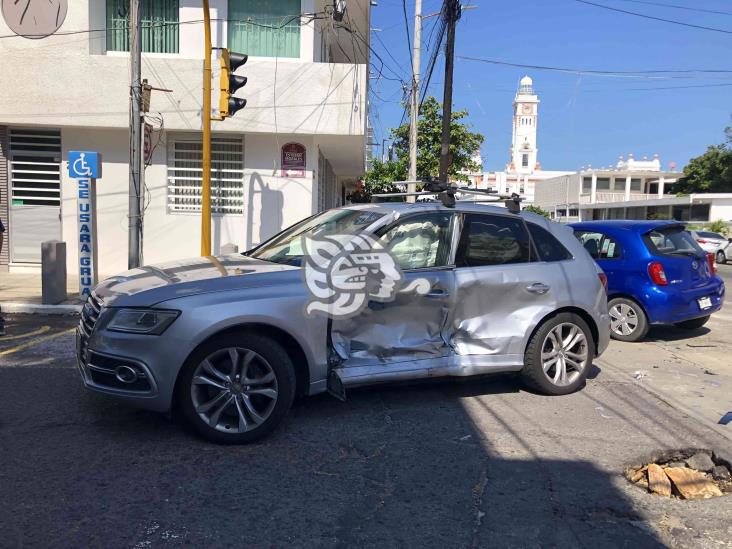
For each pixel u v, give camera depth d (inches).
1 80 470.6
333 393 179.0
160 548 118.8
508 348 206.1
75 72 474.3
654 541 129.2
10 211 500.1
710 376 257.8
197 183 507.8
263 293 169.2
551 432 185.9
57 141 499.2
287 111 491.8
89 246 358.3
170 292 165.0
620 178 2393.0
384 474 154.4
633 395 225.6
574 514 138.9
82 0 470.0
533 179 3663.9
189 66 482.9
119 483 144.0
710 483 159.9
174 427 178.1
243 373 167.0
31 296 378.0
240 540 122.8
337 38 745.6
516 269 208.2
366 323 185.2
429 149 1023.0
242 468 154.6
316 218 228.8
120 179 501.7
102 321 163.9
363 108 494.6
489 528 131.4
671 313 314.5
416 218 199.3
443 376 195.2
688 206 1756.9
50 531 123.0
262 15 516.7
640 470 167.2
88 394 203.8
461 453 168.6
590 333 223.0
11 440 166.2
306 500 139.9
